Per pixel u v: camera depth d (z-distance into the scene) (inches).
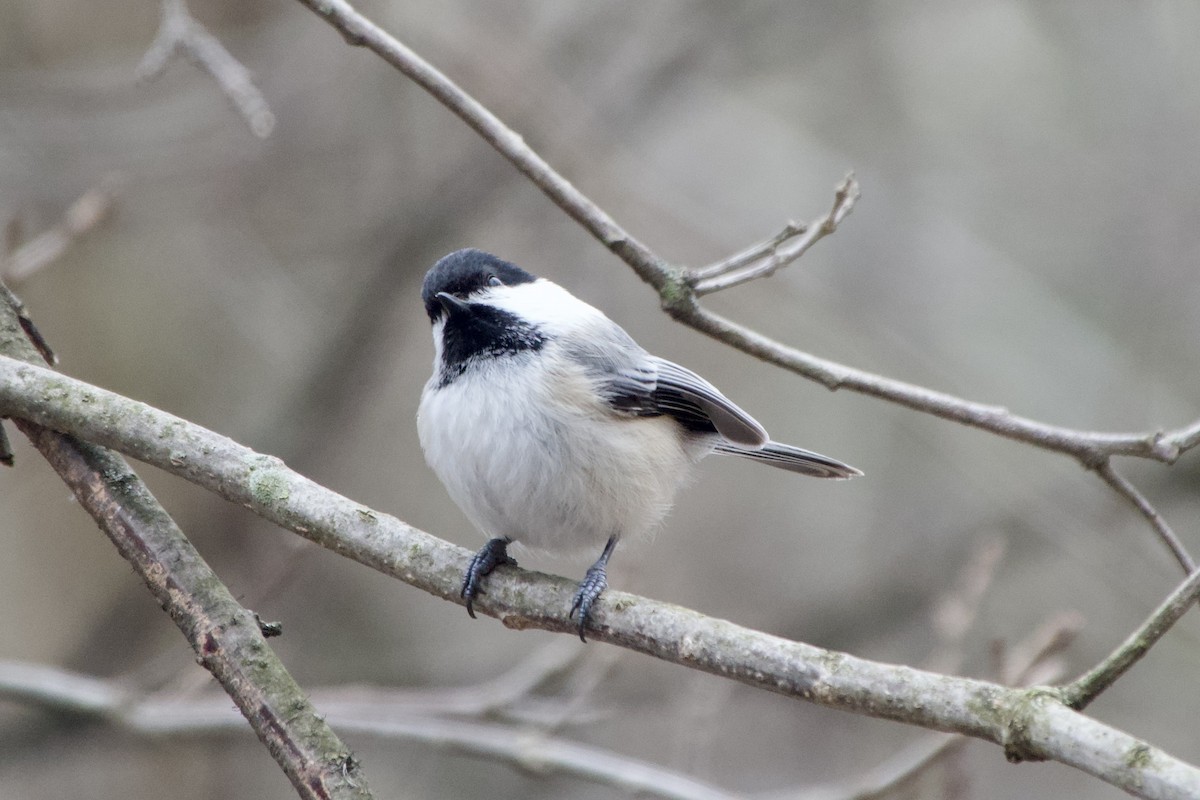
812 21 530.9
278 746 170.1
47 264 296.0
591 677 327.6
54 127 450.3
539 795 435.8
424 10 491.5
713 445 273.1
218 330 486.9
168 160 456.8
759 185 565.9
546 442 228.5
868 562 521.3
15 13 484.1
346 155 499.5
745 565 526.3
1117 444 220.2
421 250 484.7
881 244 556.7
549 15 532.1
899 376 534.0
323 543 194.5
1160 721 471.5
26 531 444.8
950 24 576.7
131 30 491.5
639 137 541.3
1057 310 550.6
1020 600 498.9
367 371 471.8
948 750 281.6
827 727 459.8
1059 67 573.0
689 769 348.2
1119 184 564.7
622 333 252.2
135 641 438.6
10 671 314.8
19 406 194.2
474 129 236.4
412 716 319.6
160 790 428.8
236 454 193.6
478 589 201.2
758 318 550.0
